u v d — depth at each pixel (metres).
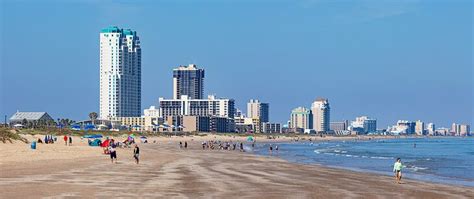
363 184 42.31
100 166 54.66
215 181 40.22
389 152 142.75
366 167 73.00
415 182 45.69
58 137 169.88
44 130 193.88
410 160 95.94
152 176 43.94
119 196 29.86
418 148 191.12
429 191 37.97
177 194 31.41
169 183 37.91
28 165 51.59
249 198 30.52
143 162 64.56
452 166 77.44
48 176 40.91
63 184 35.38
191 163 65.31
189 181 39.84
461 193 36.97
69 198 28.42
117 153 85.31
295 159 94.50
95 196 29.61
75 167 51.81
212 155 94.44
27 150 73.94
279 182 41.41
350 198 32.22
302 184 40.44
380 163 83.94
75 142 139.38
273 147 174.25
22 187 32.88
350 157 106.19
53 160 60.47
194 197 30.20
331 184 41.31
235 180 41.69
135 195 30.47
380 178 49.66
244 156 93.75
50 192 30.77
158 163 63.25
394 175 55.59
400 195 34.88
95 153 80.94
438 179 53.28
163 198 29.48
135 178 41.59
